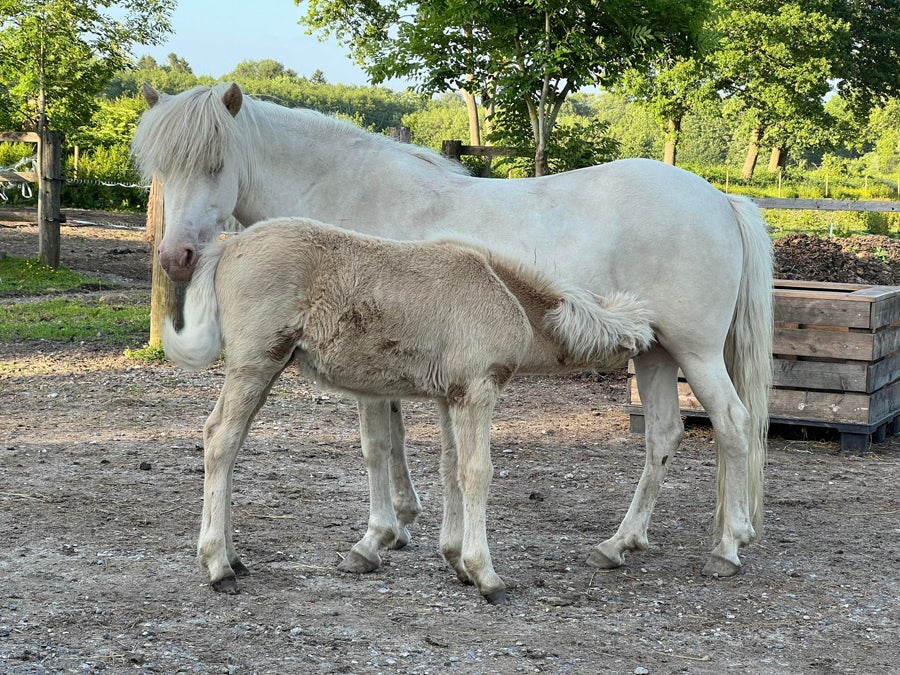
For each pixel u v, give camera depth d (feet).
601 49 34.83
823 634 12.42
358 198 15.69
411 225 15.39
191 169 14.89
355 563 14.12
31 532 15.20
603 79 36.09
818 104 119.96
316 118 16.10
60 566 13.70
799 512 18.28
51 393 26.00
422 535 16.29
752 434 15.44
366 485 18.97
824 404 23.07
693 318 14.94
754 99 121.90
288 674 10.49
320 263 12.75
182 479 18.69
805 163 224.33
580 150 37.04
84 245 60.44
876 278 38.47
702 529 17.11
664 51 36.91
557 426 24.97
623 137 229.25
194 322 12.94
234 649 11.09
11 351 31.27
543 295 13.43
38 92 77.05
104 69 76.38
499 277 13.34
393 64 37.01
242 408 12.91
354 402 26.71
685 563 15.25
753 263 15.65
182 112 14.82
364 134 16.08
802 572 14.89
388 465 14.52
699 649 11.80
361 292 12.72
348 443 22.30
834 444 23.94
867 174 165.07
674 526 17.25
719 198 15.57
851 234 86.17
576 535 16.46
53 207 48.24
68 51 74.23
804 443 24.04
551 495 18.90
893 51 130.31
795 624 12.75
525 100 36.91
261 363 12.80
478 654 11.30
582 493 19.11
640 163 15.51
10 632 11.26
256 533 15.72
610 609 13.10
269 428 23.40
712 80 115.44
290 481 18.99
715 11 37.76
